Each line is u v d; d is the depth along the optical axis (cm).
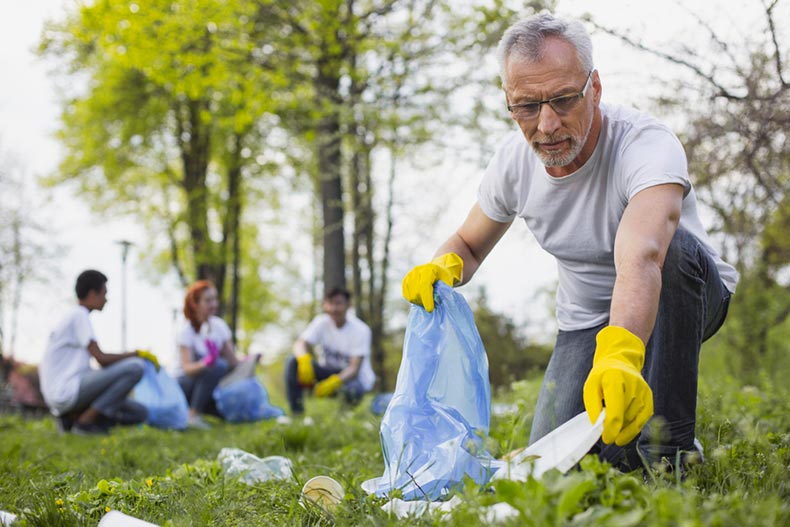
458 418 272
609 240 299
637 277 244
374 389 1588
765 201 579
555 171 295
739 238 627
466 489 216
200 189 1927
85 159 1923
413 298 282
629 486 197
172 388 813
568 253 312
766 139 490
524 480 221
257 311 2591
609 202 290
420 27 1177
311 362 912
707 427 348
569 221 303
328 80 1294
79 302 794
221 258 1962
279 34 1300
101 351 780
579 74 261
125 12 1257
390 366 1703
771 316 865
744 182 568
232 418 888
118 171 1941
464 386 276
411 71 1142
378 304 1638
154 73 1322
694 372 288
